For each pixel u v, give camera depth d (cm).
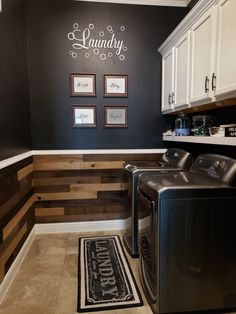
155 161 286
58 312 162
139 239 195
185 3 286
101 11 279
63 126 286
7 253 186
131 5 284
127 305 168
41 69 277
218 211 150
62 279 197
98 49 283
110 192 298
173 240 148
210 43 177
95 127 291
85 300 172
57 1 272
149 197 162
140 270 191
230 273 156
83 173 293
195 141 212
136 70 291
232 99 171
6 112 195
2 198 174
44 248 250
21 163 229
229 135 167
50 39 275
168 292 151
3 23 191
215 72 172
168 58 267
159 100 298
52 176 288
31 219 270
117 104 292
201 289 154
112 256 232
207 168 182
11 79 211
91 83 285
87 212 297
